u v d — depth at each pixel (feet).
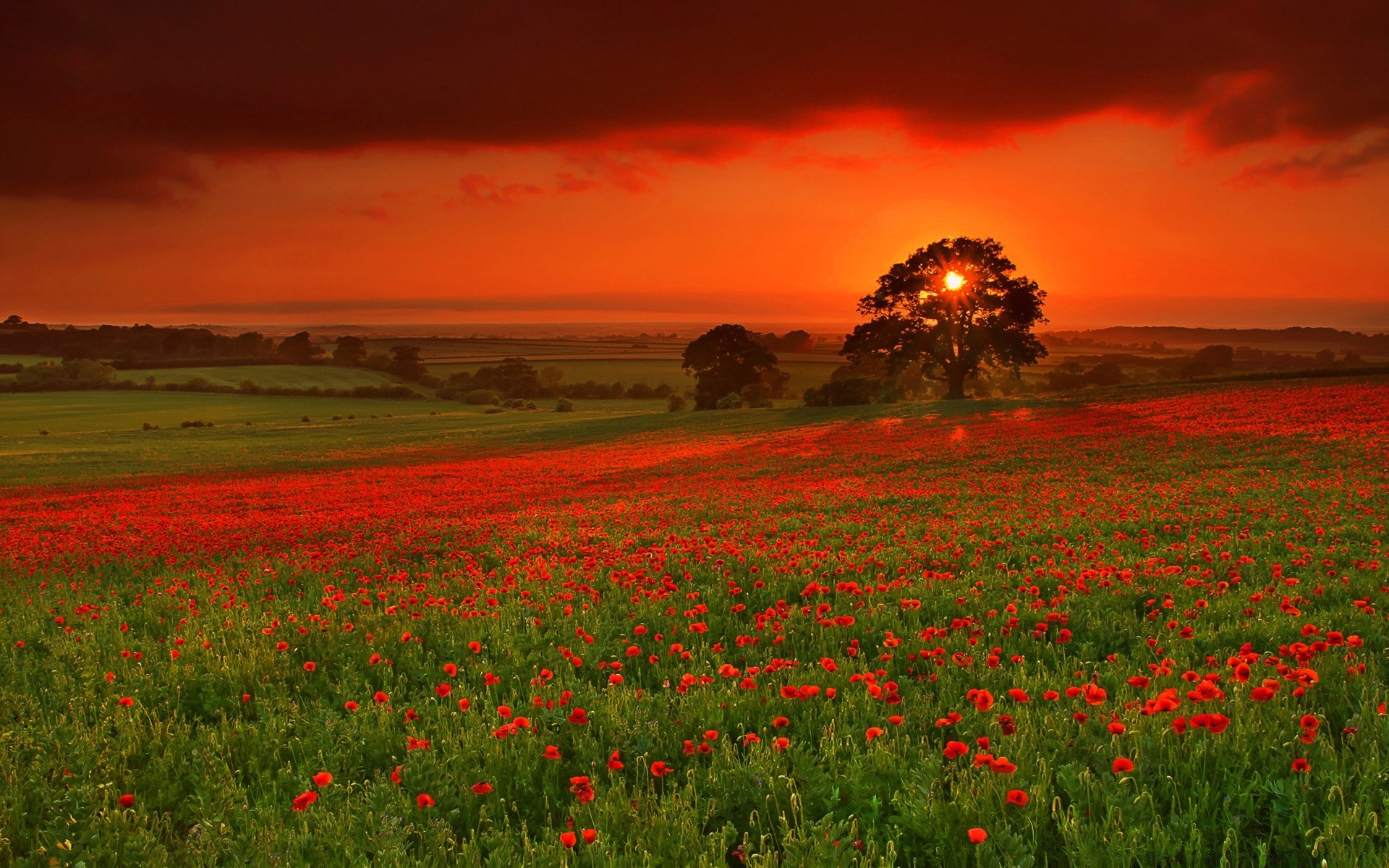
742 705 17.85
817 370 568.00
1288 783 12.05
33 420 340.39
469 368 606.14
